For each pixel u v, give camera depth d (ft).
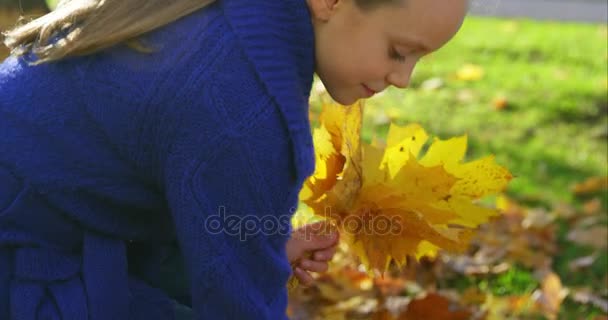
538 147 13.07
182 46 7.98
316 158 8.63
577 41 19.25
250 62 7.97
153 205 8.22
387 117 14.11
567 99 15.08
